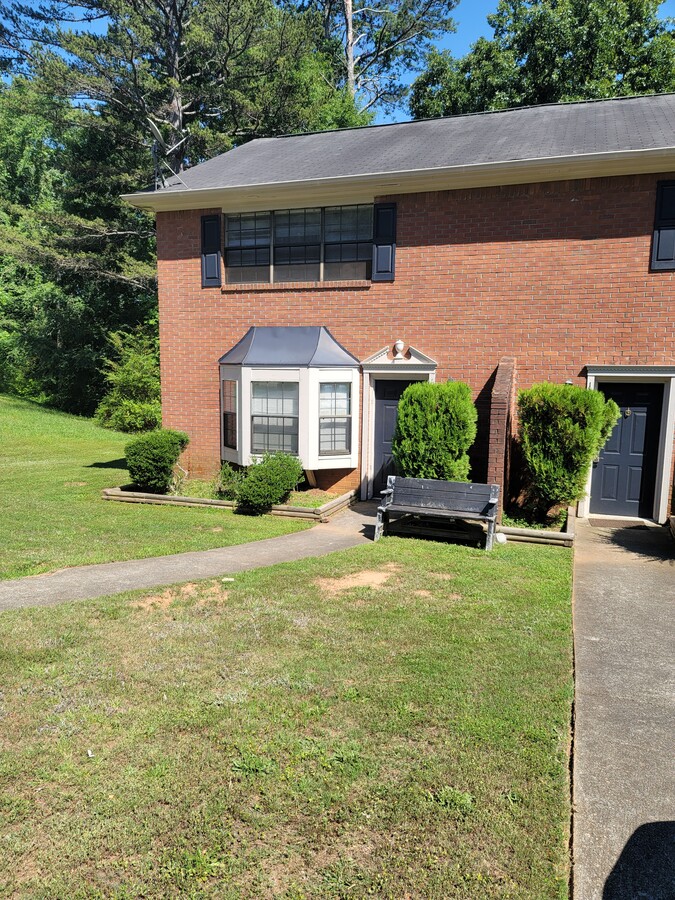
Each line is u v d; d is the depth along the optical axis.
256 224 11.67
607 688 4.23
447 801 3.02
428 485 8.56
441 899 2.50
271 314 11.42
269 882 2.57
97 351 28.94
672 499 9.47
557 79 21.05
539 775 3.22
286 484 10.10
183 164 25.70
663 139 9.16
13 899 2.49
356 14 31.66
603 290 9.44
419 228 10.34
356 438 11.06
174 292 12.05
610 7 20.30
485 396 10.17
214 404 11.99
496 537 8.28
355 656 4.56
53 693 3.98
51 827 2.85
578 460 8.63
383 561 7.22
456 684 4.13
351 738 3.51
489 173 9.45
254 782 3.14
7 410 23.94
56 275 26.20
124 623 5.14
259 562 7.21
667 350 9.24
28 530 8.60
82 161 25.67
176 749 3.41
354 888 2.54
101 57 22.42
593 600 6.10
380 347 10.80
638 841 2.81
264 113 24.28
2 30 23.19
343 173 10.41
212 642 4.78
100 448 18.44
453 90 23.34
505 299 9.95
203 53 23.45
